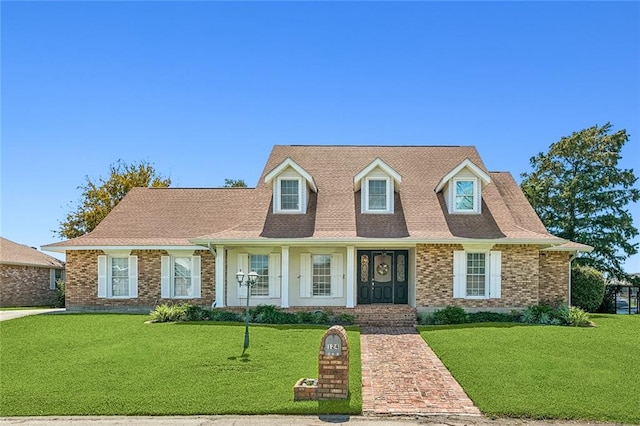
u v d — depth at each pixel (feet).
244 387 34.63
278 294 69.87
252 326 55.72
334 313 62.34
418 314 64.75
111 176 129.18
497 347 45.52
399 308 63.57
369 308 63.52
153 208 80.07
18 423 29.19
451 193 70.59
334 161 79.97
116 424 29.01
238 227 69.21
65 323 57.93
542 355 42.70
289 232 67.77
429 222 68.85
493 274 65.87
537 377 36.65
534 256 66.18
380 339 51.85
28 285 102.42
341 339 32.60
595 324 59.00
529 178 111.45
